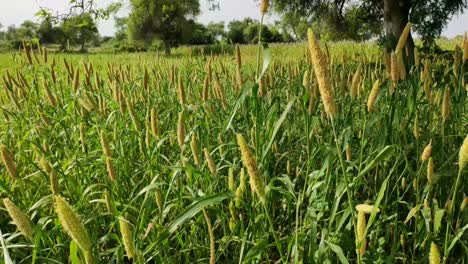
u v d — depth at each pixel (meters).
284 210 3.24
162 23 57.97
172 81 5.65
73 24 11.24
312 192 2.79
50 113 5.09
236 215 2.58
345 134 2.69
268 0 2.82
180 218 2.04
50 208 3.54
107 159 2.75
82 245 1.47
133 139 4.06
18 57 6.98
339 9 21.38
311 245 2.31
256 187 1.84
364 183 3.12
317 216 2.52
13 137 4.68
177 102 5.25
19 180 2.53
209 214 3.10
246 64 8.57
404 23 16.61
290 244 2.17
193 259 3.11
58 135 4.23
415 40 26.83
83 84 5.44
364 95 4.24
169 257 2.65
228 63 7.84
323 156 2.93
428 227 2.51
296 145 4.02
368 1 20.55
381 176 3.23
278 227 3.27
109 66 6.50
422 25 16.80
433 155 3.21
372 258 2.45
